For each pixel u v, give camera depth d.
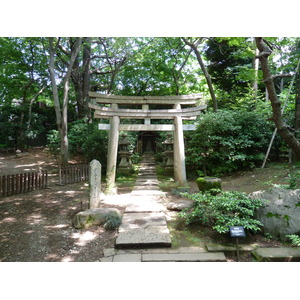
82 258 3.34
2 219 4.86
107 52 15.59
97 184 5.39
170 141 10.08
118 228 4.30
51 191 7.14
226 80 14.48
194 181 8.69
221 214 3.92
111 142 7.35
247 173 8.38
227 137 8.35
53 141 11.95
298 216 3.71
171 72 13.30
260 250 3.40
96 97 7.39
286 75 4.86
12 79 14.37
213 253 3.42
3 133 14.84
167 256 3.33
